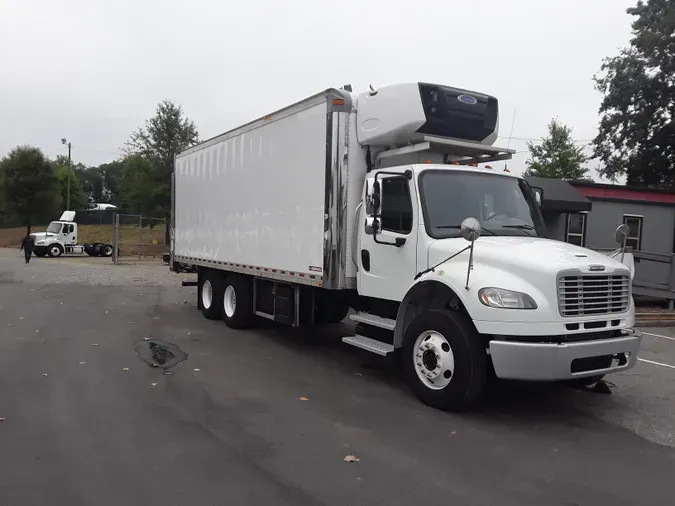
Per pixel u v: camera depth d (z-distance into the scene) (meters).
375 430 5.18
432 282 5.94
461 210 6.43
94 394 6.09
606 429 5.41
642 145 32.16
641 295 15.63
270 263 8.73
